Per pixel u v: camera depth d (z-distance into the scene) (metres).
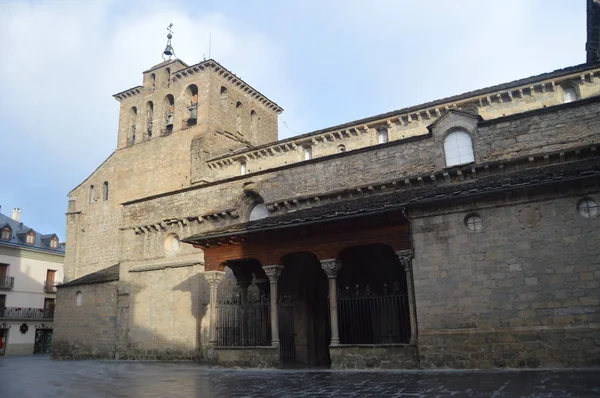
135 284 32.56
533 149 20.89
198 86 42.44
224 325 24.44
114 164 46.19
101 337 34.31
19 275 55.41
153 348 30.61
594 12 26.12
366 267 23.53
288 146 33.81
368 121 30.55
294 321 24.27
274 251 20.59
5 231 55.53
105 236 44.97
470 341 15.80
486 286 15.99
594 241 14.82
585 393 9.66
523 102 26.64
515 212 16.06
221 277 22.23
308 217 19.61
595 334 14.27
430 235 17.23
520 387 10.91
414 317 17.06
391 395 10.75
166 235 31.88
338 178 25.45
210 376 17.66
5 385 16.03
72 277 45.72
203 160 38.56
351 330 20.47
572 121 20.52
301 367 20.38
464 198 16.62
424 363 16.28
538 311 15.12
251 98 47.88
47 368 25.36
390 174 24.00
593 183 15.09
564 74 25.55
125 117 47.19
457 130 22.91
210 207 30.19
